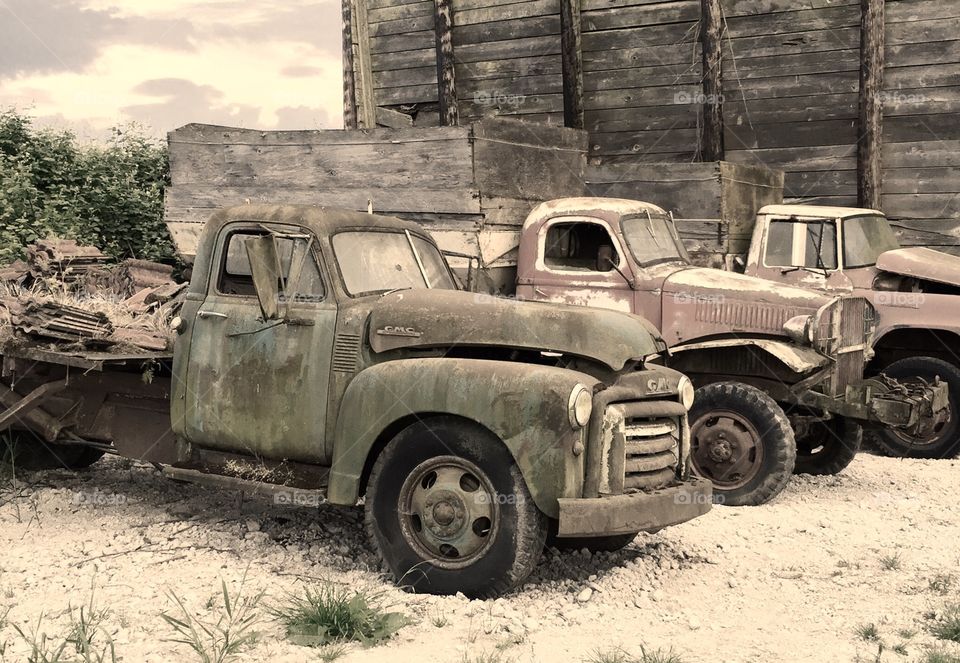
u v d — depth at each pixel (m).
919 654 4.48
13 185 12.82
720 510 7.45
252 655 4.30
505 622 4.79
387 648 4.46
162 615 4.51
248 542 6.02
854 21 12.10
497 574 5.06
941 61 11.67
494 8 14.26
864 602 5.32
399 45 15.01
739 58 12.77
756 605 5.26
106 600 5.00
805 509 7.54
